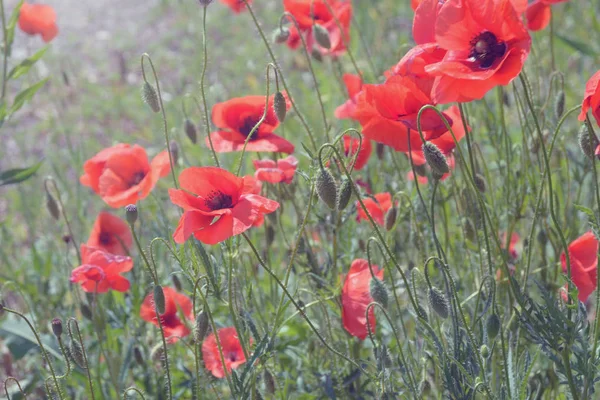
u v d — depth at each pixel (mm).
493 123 1485
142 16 3529
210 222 1224
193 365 1474
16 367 1636
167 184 1761
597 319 1231
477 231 1344
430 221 1254
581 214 1553
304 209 1439
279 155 1463
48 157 2287
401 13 2781
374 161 1576
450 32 1181
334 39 1525
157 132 2375
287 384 1405
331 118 2049
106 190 1427
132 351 1496
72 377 1503
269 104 1356
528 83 1389
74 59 3094
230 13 3314
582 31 2217
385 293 1272
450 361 1255
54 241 1791
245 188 1234
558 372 1282
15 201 2070
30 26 1816
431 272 1469
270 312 1446
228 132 1368
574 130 1704
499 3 1158
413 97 1216
